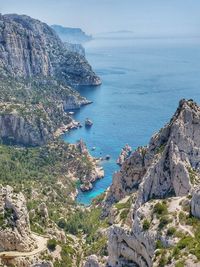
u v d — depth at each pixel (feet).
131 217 556.10
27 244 601.62
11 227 595.88
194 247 406.41
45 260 589.32
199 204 454.81
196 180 584.40
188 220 453.58
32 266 576.61
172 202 494.59
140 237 474.08
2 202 614.34
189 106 638.53
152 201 512.63
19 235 596.70
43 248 614.34
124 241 497.87
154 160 655.35
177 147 609.42
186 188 575.38
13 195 625.82
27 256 587.68
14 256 583.17
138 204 591.37
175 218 464.65
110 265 511.40
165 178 600.80
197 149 617.21
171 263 402.93
